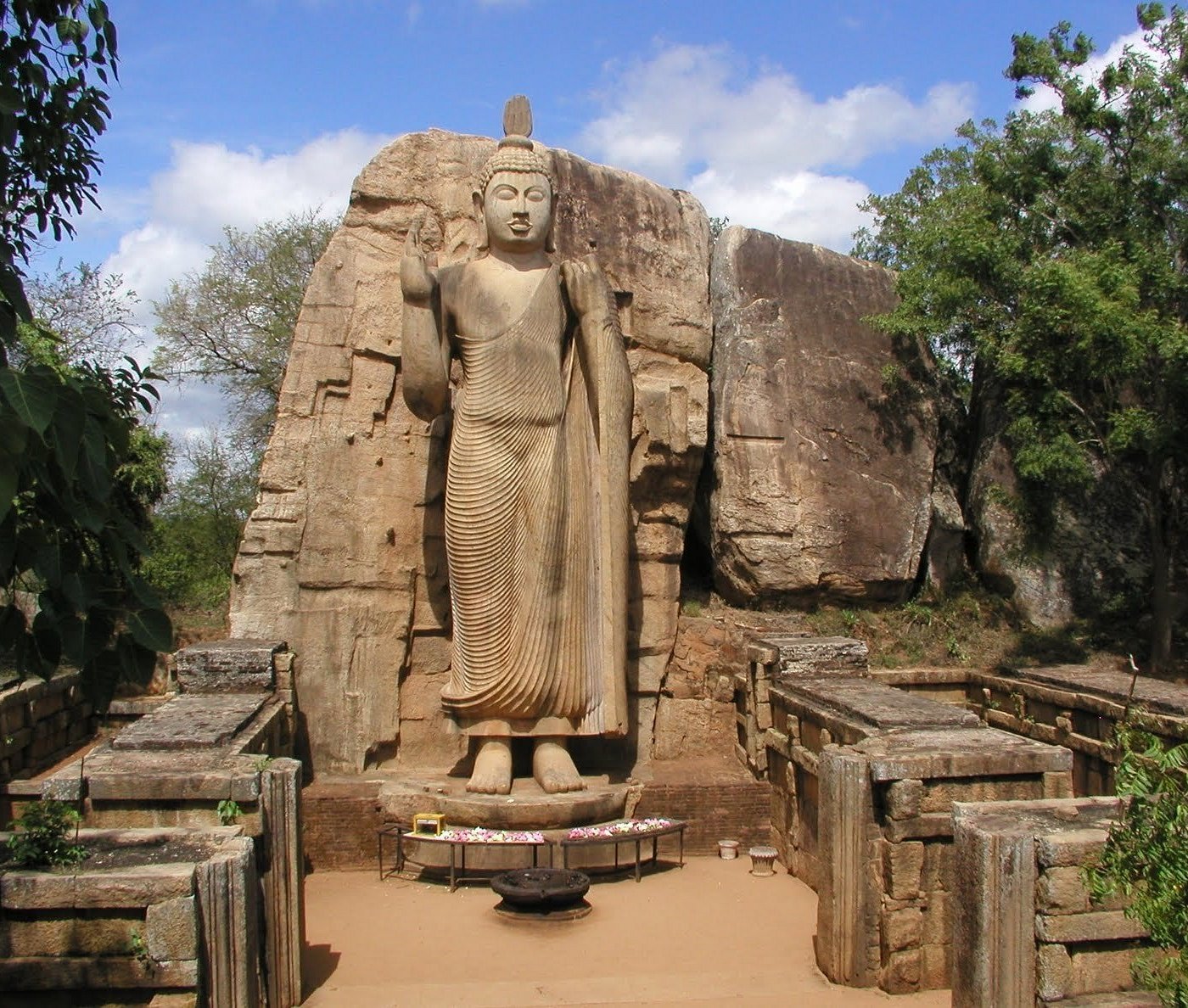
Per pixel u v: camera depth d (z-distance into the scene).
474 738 14.11
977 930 7.23
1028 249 16.50
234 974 7.22
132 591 5.37
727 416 16.78
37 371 4.87
